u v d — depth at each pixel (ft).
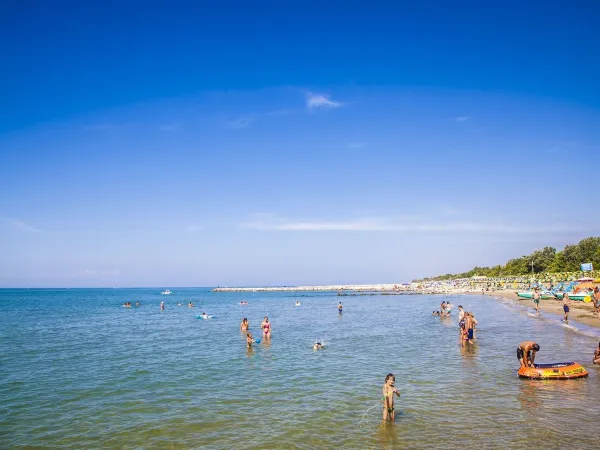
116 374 85.61
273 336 139.44
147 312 272.72
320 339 130.31
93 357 105.29
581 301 226.79
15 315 252.83
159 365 94.02
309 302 375.04
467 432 49.78
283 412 59.36
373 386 72.02
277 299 451.53
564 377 71.82
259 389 71.92
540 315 177.47
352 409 59.93
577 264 431.02
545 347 100.42
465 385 70.13
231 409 61.26
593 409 56.24
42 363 98.17
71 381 80.07
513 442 46.47
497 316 182.19
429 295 432.25
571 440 46.52
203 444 48.75
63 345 126.52
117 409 62.44
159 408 62.54
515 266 544.21
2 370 90.58
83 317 234.38
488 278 561.02
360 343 119.96
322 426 53.52
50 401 67.10
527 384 69.62
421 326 160.76
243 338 137.59
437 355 97.71
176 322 199.31
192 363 95.76
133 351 113.91
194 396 68.39
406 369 83.92
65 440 51.06
